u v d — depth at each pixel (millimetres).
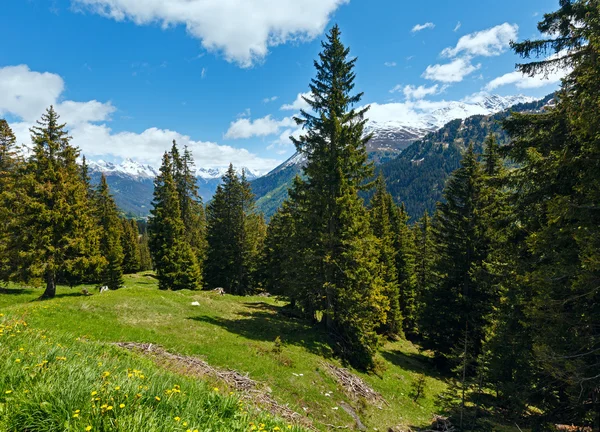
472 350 22672
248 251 45812
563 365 8891
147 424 4328
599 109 8359
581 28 10734
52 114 28516
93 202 45656
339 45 21531
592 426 9250
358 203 21484
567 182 10719
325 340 21250
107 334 13727
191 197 50062
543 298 9547
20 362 5422
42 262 26578
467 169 23969
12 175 29031
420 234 47094
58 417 4172
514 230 13961
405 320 40469
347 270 20531
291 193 24141
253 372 13711
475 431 13508
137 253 68250
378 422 14195
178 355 13156
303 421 10555
